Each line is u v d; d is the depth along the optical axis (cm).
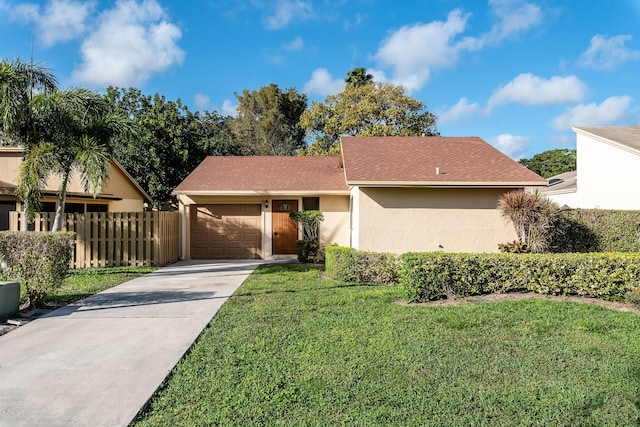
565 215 1140
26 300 748
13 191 1253
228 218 1559
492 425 321
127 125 1063
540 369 432
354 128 2841
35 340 533
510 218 1098
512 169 1182
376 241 1159
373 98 2792
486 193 1169
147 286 929
